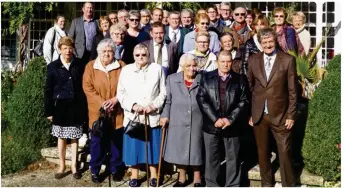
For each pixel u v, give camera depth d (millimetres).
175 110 5566
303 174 5766
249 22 7211
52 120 6059
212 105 5344
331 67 5922
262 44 5301
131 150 5691
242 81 5371
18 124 6770
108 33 6543
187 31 6852
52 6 10250
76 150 6172
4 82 8031
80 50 7402
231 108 5320
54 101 5906
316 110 5711
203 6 9516
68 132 6031
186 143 5547
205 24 6375
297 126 5984
